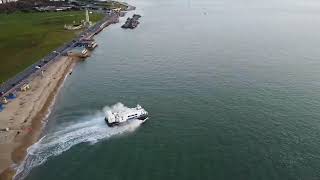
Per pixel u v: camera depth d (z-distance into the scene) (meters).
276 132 118.06
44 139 116.38
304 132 118.00
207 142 112.56
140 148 109.94
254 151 107.31
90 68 192.88
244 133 117.69
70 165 102.31
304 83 164.88
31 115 131.62
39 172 99.50
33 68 178.88
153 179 95.69
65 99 149.00
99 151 108.88
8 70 174.50
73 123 126.88
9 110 134.75
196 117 129.50
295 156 104.62
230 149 108.50
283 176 95.94
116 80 171.62
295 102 142.25
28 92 151.88
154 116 130.88
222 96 148.50
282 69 187.25
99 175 97.81
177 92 153.88
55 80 168.38
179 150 108.50
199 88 158.25
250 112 132.88
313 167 99.56
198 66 192.25
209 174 97.25
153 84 164.62
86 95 153.25
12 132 119.69
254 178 95.38
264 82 165.88
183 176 96.62
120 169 100.12
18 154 107.44
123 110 132.00
